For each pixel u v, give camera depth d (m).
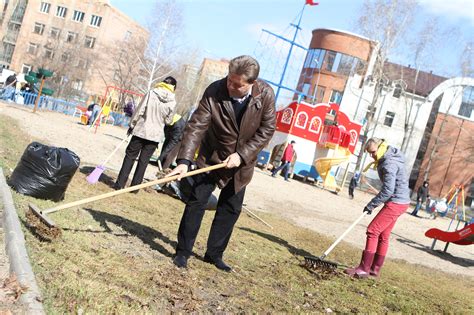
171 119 8.77
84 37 66.81
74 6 68.38
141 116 8.58
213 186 5.07
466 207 48.25
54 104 32.16
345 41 47.88
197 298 4.10
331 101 48.50
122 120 36.41
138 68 53.47
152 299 3.79
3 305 2.89
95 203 6.81
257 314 4.15
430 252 14.23
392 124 49.88
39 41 70.94
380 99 49.75
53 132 15.86
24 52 71.19
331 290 5.77
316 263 6.63
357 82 48.41
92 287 3.55
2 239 4.03
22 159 5.98
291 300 4.88
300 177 31.53
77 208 6.08
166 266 4.79
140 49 54.41
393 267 9.08
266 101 4.86
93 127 25.30
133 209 7.29
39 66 62.47
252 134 4.94
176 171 4.71
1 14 72.00
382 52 41.91
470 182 49.38
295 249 8.19
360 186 39.69
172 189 9.71
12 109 21.48
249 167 5.03
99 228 5.42
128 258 4.62
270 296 4.79
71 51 57.97
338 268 7.41
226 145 4.95
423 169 50.06
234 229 8.48
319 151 29.11
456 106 49.62
